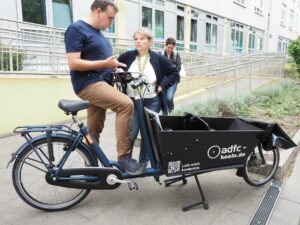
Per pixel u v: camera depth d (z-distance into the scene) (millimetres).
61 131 2836
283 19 30516
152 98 3570
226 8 18656
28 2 8180
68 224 2693
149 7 12438
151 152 2977
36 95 5859
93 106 3232
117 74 3033
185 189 3348
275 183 3518
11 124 5484
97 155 2902
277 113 6410
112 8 2885
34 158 2803
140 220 2775
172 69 3561
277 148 3480
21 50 5859
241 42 21703
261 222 2762
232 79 7883
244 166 3199
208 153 2955
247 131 3057
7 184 3398
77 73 2859
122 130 2961
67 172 2771
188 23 15078
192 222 2756
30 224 2682
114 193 3236
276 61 11508
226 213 2902
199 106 6305
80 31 2781
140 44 3410
